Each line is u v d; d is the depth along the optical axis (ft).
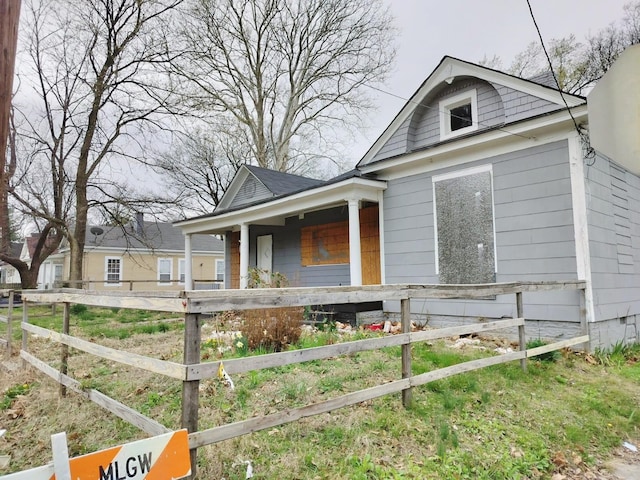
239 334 17.66
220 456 8.38
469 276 22.95
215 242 93.30
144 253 80.43
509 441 9.95
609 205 21.63
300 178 49.88
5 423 11.38
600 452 10.24
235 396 11.69
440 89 26.63
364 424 9.98
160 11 48.70
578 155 19.16
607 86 4.05
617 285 21.45
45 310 42.63
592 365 16.81
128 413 9.06
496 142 21.93
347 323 25.85
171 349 18.93
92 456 4.48
